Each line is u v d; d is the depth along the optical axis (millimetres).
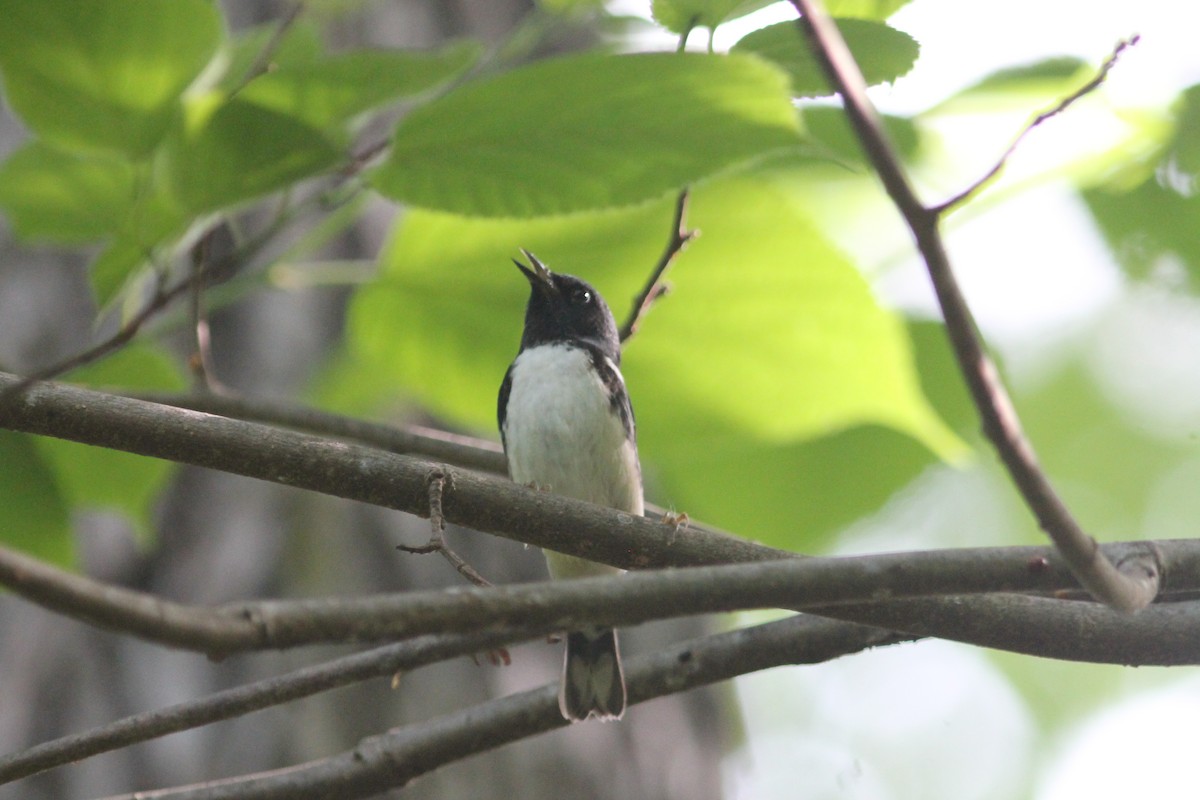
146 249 6637
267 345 11125
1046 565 5895
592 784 10750
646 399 9680
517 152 6570
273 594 10398
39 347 11141
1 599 10391
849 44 6457
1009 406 5238
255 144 6348
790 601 5598
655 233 9000
